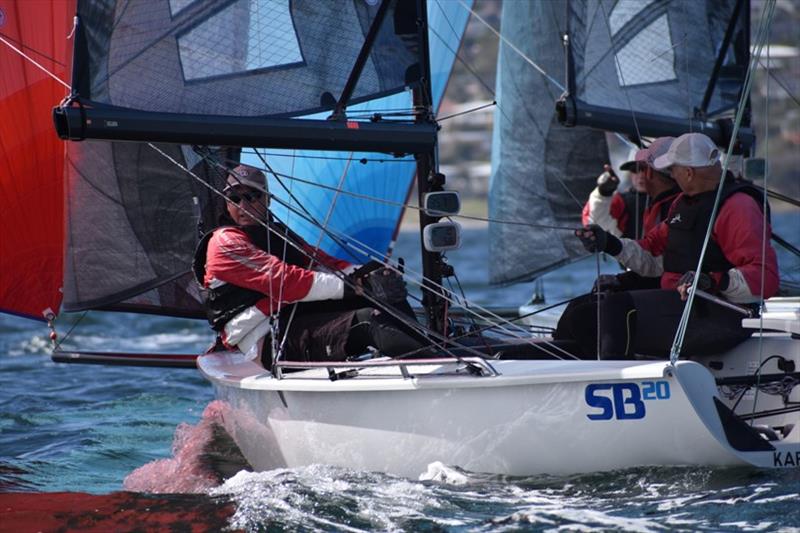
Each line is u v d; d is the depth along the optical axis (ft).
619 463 42.96
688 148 50.24
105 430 67.31
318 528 41.81
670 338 49.57
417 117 51.37
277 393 49.08
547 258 85.87
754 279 47.93
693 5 70.64
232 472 53.52
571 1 64.34
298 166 72.69
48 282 67.41
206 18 47.96
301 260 52.95
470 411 44.34
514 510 41.68
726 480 42.60
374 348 50.70
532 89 83.71
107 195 66.28
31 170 65.92
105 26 46.03
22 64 64.23
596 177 84.28
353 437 47.01
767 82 75.87
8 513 47.93
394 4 50.67
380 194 76.38
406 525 41.11
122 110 46.14
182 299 68.85
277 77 49.21
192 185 66.39
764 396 50.52
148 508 47.37
